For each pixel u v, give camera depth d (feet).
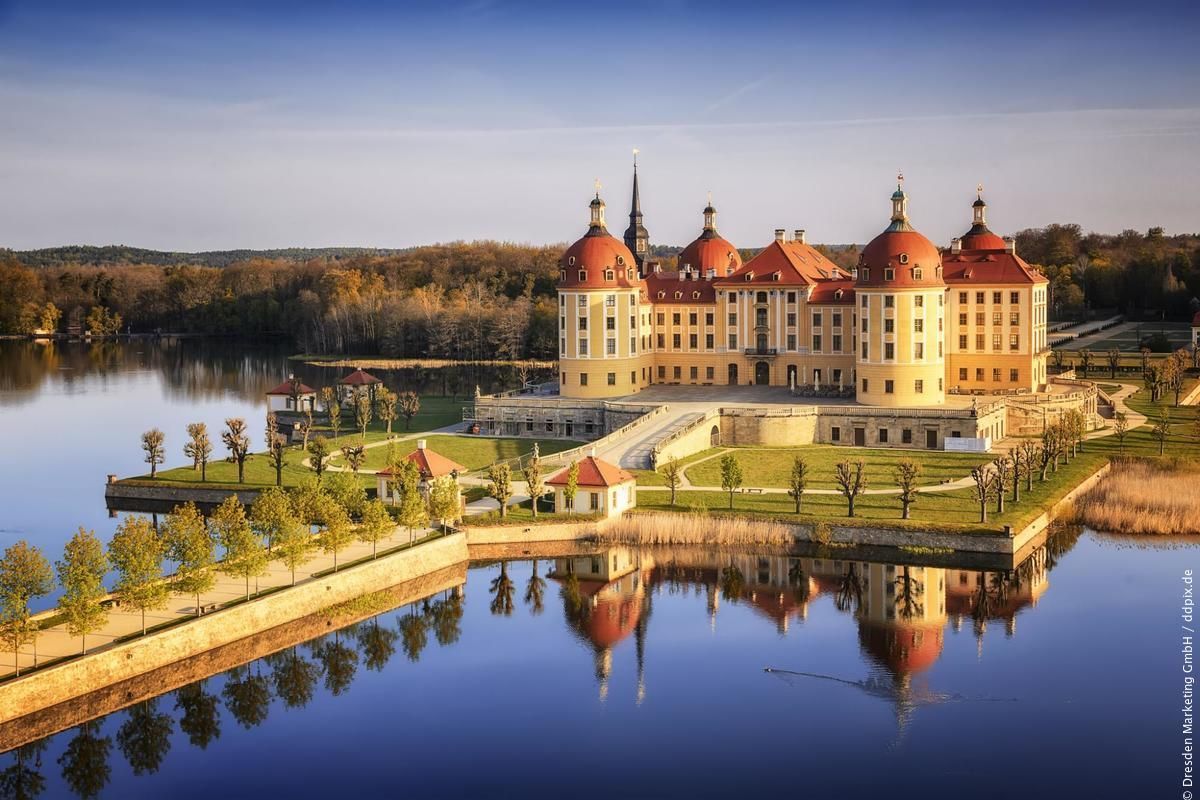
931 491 535.60
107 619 372.17
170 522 392.68
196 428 596.70
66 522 540.52
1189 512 511.81
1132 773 314.35
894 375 640.99
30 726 331.57
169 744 334.24
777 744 333.21
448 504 482.69
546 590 453.99
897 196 653.71
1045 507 512.22
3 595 340.80
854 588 449.48
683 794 308.60
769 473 570.46
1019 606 427.33
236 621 387.55
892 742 332.39
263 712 353.31
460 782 315.78
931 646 393.50
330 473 576.20
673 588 453.99
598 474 510.17
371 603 428.97
